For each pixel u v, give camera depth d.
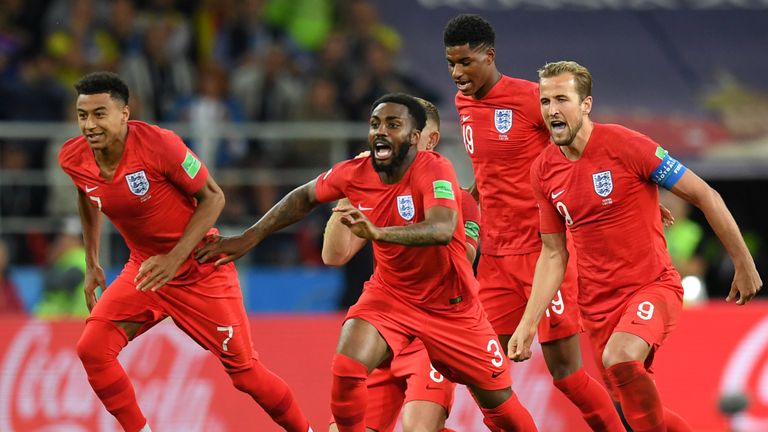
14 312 45.44
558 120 25.89
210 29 53.66
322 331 39.03
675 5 62.38
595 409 29.72
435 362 26.22
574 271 29.42
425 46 58.19
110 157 26.08
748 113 56.69
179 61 52.00
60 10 51.81
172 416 37.94
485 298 30.30
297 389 38.59
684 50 60.19
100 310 27.14
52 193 46.44
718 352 40.06
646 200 26.36
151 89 50.22
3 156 46.22
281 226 26.66
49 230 46.28
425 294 25.64
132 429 27.75
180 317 27.55
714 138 55.47
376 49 52.56
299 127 48.22
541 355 39.16
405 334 25.84
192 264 27.08
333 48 51.84
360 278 46.91
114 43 52.28
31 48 51.03
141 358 38.00
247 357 27.92
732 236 25.97
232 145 47.38
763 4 63.00
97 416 37.78
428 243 23.97
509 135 29.17
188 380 38.19
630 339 25.59
